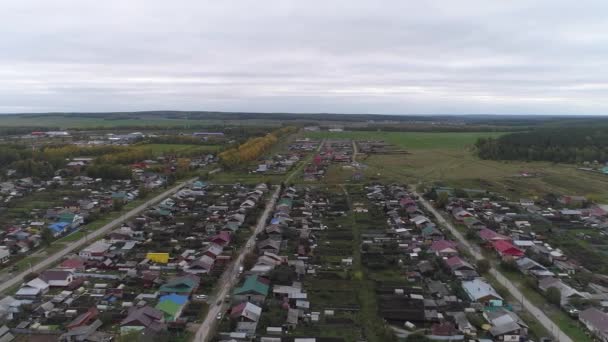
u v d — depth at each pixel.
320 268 74.19
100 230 94.19
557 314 58.41
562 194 129.88
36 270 72.19
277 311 58.62
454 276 70.06
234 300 60.72
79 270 71.94
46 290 64.31
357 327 55.19
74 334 51.47
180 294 62.19
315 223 99.75
